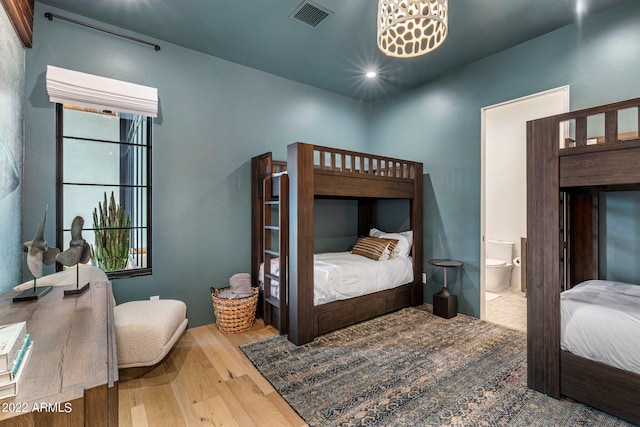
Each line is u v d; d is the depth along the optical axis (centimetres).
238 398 194
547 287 195
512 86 313
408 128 421
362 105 475
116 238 293
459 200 360
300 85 402
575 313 184
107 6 248
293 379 215
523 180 467
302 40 300
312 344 271
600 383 173
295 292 272
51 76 238
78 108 265
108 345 111
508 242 478
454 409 181
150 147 295
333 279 300
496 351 257
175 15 260
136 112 278
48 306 154
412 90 416
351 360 241
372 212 464
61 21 252
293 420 175
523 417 174
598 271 262
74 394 80
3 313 142
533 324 201
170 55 304
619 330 167
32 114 240
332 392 199
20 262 228
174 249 306
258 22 271
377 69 362
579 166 184
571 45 274
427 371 224
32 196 240
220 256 336
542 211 198
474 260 345
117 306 241
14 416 73
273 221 377
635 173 165
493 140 501
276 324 309
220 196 336
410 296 373
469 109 350
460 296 356
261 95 367
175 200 306
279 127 382
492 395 195
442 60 342
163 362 241
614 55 252
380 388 203
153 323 214
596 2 244
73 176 328
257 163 347
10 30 204
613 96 253
